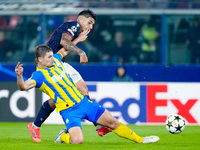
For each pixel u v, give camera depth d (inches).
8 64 1343.5
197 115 1250.0
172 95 1254.3
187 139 826.2
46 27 1402.6
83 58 745.6
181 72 1354.6
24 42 1409.9
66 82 697.6
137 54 1427.2
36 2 1518.2
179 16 1400.1
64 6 1454.2
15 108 1272.1
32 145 701.9
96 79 1346.0
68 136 707.4
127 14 1419.8
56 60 717.9
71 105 691.4
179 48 1406.3
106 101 1259.8
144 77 1346.0
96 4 1448.1
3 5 1472.7
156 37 1416.1
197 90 1253.7
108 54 1433.3
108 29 1428.4
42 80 688.4
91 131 1021.8
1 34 1408.7
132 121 1256.2
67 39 751.1
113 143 748.0
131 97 1258.6
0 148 666.8
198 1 1640.0
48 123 1259.8
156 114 1253.7
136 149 643.5
